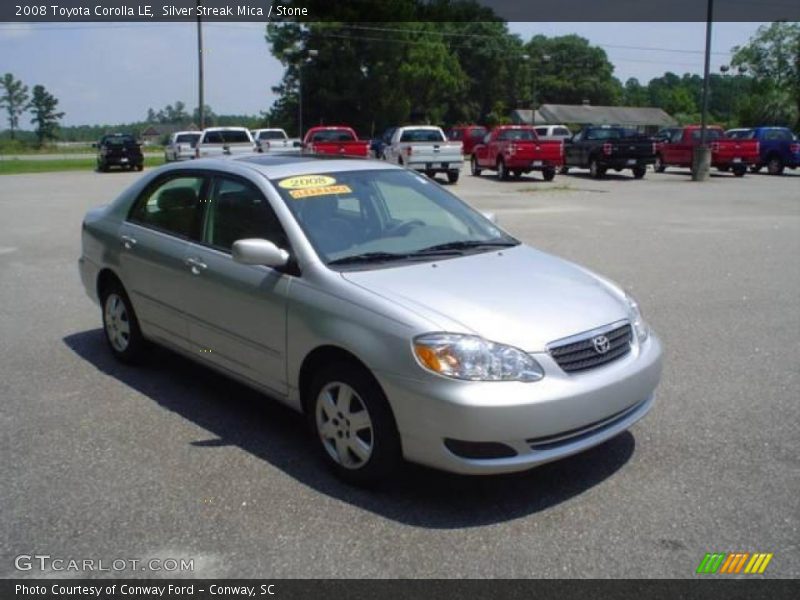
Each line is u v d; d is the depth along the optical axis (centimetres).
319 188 489
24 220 1579
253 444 463
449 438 364
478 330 375
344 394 406
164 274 534
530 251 501
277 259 434
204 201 521
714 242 1214
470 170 3341
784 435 466
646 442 458
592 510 382
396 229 490
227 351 488
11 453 451
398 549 349
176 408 521
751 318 740
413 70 6475
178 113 12875
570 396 370
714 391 541
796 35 6341
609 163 2700
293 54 6469
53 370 602
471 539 357
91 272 631
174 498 396
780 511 378
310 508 386
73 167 4091
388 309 388
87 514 381
